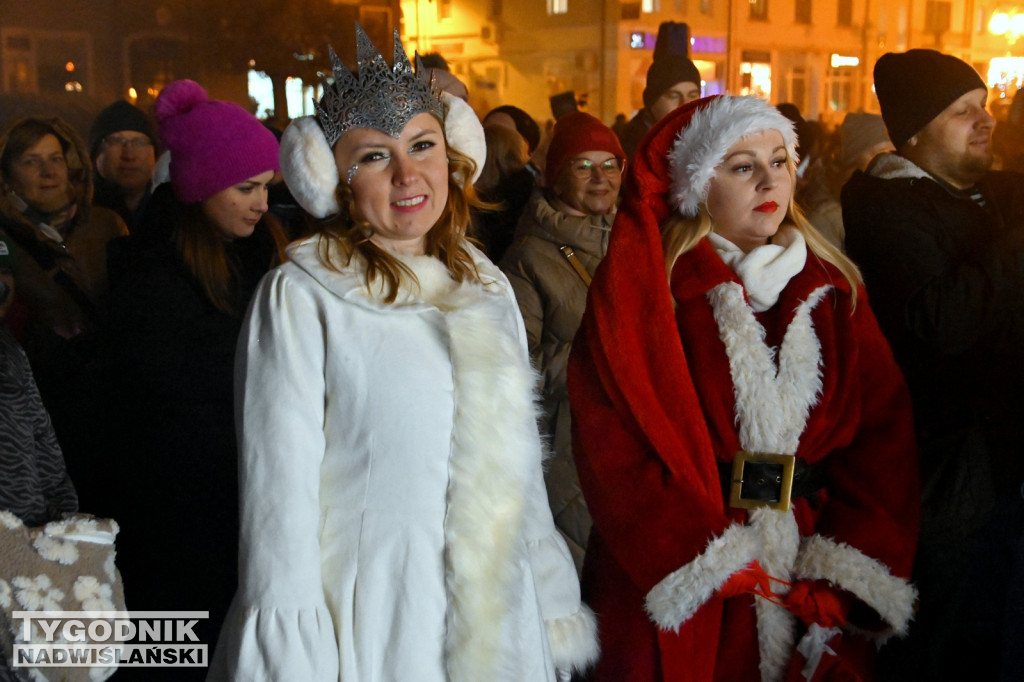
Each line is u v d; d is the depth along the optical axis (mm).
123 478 2209
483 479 1507
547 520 1729
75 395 2615
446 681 1480
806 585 1788
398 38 1552
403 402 1483
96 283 3061
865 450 1889
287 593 1380
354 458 1483
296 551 1397
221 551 2209
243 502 1427
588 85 9484
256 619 1376
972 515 2188
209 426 2193
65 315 2762
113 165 3969
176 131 2314
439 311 1535
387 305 1506
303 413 1455
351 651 1438
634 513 1796
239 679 1362
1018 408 2213
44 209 2949
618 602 1891
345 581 1457
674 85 4141
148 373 2170
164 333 2193
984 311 2166
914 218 2291
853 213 2410
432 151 1567
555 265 2869
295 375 1458
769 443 1817
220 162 2299
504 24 9547
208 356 2219
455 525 1492
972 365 2234
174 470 2162
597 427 1866
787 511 1818
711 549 1722
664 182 1979
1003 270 2146
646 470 1820
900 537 1821
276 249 2512
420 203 1548
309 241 1560
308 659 1367
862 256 2359
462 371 1517
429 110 1572
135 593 2209
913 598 1793
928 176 2424
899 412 1908
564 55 9484
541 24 9508
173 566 2182
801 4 9188
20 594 1552
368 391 1482
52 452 1729
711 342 1863
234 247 2461
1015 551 2059
